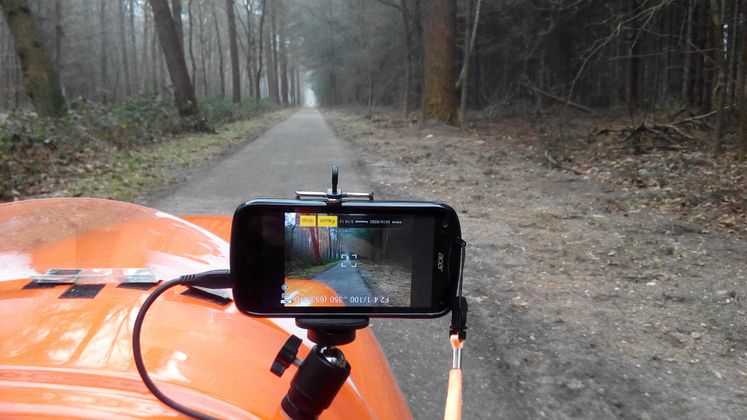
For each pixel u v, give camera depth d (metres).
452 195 9.84
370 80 40.00
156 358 1.45
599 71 30.73
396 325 4.43
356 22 43.97
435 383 3.58
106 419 1.14
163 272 1.98
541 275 5.64
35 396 1.17
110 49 64.50
